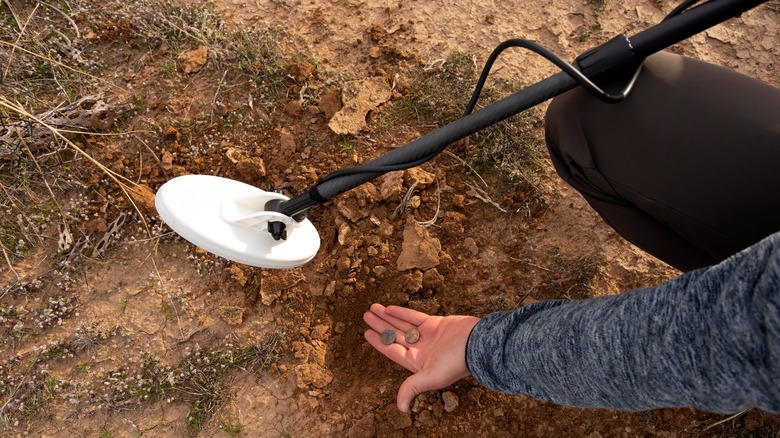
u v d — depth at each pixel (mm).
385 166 1117
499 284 1862
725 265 765
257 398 1780
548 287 1855
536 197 1917
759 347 657
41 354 1790
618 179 1149
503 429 1750
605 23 2129
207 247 1372
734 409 742
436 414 1750
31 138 1886
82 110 1932
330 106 1978
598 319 971
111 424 1768
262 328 1823
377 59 2066
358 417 1751
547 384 1110
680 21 951
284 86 2016
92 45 2057
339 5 2135
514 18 2137
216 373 1794
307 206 1266
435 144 1090
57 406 1771
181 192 1354
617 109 1123
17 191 1875
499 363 1241
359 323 1844
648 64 1139
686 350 767
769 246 688
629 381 885
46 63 1995
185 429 1764
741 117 1048
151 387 1778
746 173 1026
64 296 1835
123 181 1907
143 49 2055
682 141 1065
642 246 1326
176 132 1951
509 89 2025
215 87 2010
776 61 2094
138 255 1869
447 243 1892
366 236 1873
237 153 1933
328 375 1784
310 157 1947
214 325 1820
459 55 2059
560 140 1235
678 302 821
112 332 1811
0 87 1915
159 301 1837
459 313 1841
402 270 1847
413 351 1661
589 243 1892
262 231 1413
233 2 2123
